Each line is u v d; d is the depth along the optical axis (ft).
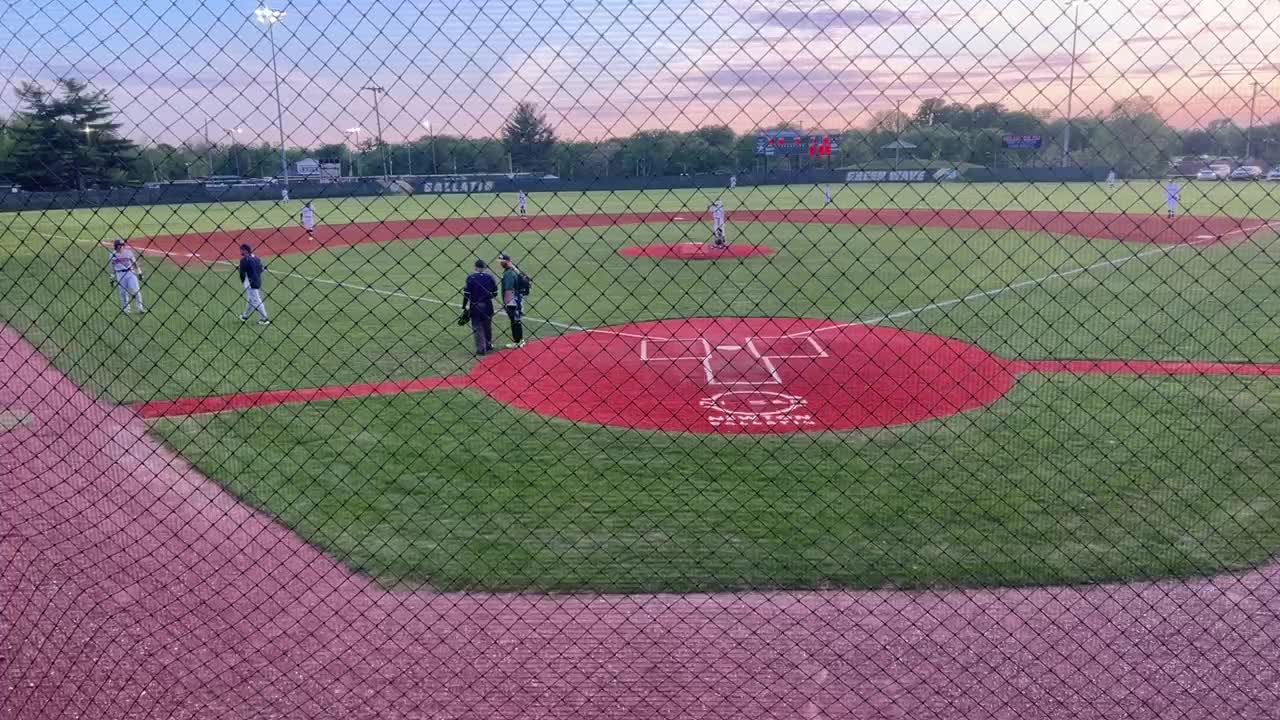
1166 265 73.41
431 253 90.33
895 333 52.16
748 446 32.12
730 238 99.35
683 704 17.07
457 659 18.67
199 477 29.50
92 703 16.94
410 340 51.75
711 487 28.27
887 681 17.83
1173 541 24.25
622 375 43.04
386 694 17.38
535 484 28.68
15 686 17.43
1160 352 46.44
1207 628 19.67
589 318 58.39
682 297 61.82
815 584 22.04
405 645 19.20
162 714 16.65
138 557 23.38
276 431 34.32
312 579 22.30
